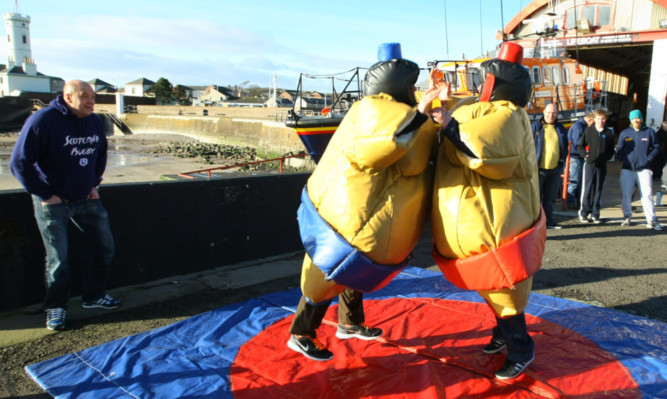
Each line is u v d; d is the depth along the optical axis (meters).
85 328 4.61
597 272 6.31
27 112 69.31
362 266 3.10
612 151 8.98
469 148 2.95
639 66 26.62
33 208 4.95
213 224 6.33
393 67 3.19
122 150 42.34
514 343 3.50
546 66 13.30
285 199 7.12
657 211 10.37
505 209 3.10
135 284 5.71
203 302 5.30
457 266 3.24
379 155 2.90
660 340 4.26
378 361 3.87
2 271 4.80
